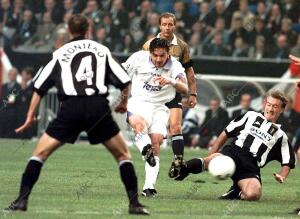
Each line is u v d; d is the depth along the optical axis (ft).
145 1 233.96
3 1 241.76
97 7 236.43
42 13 240.94
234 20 225.35
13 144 194.49
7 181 117.39
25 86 214.07
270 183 130.00
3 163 148.56
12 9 240.53
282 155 105.50
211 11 229.66
